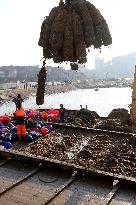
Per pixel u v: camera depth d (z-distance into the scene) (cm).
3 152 853
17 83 15788
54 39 722
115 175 684
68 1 761
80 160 889
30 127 1273
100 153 955
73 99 9619
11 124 1338
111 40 770
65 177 726
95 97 10469
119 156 921
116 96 10894
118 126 1343
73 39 725
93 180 705
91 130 1234
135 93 1527
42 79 765
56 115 1661
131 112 1558
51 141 1105
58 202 601
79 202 600
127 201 606
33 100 9362
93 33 735
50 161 770
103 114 4950
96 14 756
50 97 10875
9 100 8650
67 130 1276
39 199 611
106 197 619
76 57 731
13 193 638
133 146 1022
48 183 692
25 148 1021
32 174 738
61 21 729
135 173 789
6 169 779
